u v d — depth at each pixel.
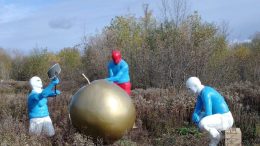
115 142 8.71
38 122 9.22
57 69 9.48
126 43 25.20
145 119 11.20
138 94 14.86
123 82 9.80
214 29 21.83
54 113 12.02
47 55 35.88
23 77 35.75
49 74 9.47
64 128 9.46
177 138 9.67
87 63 25.81
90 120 8.16
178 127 11.01
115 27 27.78
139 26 27.30
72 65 29.70
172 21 21.59
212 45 20.12
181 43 20.00
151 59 20.42
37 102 9.27
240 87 14.80
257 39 25.22
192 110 11.80
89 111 8.16
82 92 8.39
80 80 25.38
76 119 8.35
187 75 19.27
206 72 19.28
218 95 8.43
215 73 19.44
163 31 21.62
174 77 19.28
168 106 12.16
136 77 20.88
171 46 20.00
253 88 14.66
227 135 8.36
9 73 36.56
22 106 13.15
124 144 8.79
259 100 12.85
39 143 8.29
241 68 21.25
